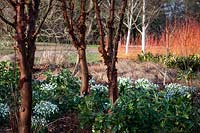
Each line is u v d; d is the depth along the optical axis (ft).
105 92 19.79
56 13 38.22
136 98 14.80
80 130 16.74
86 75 20.12
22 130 9.37
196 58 49.16
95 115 14.97
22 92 9.28
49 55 45.80
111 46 13.84
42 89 21.27
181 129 14.43
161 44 55.26
